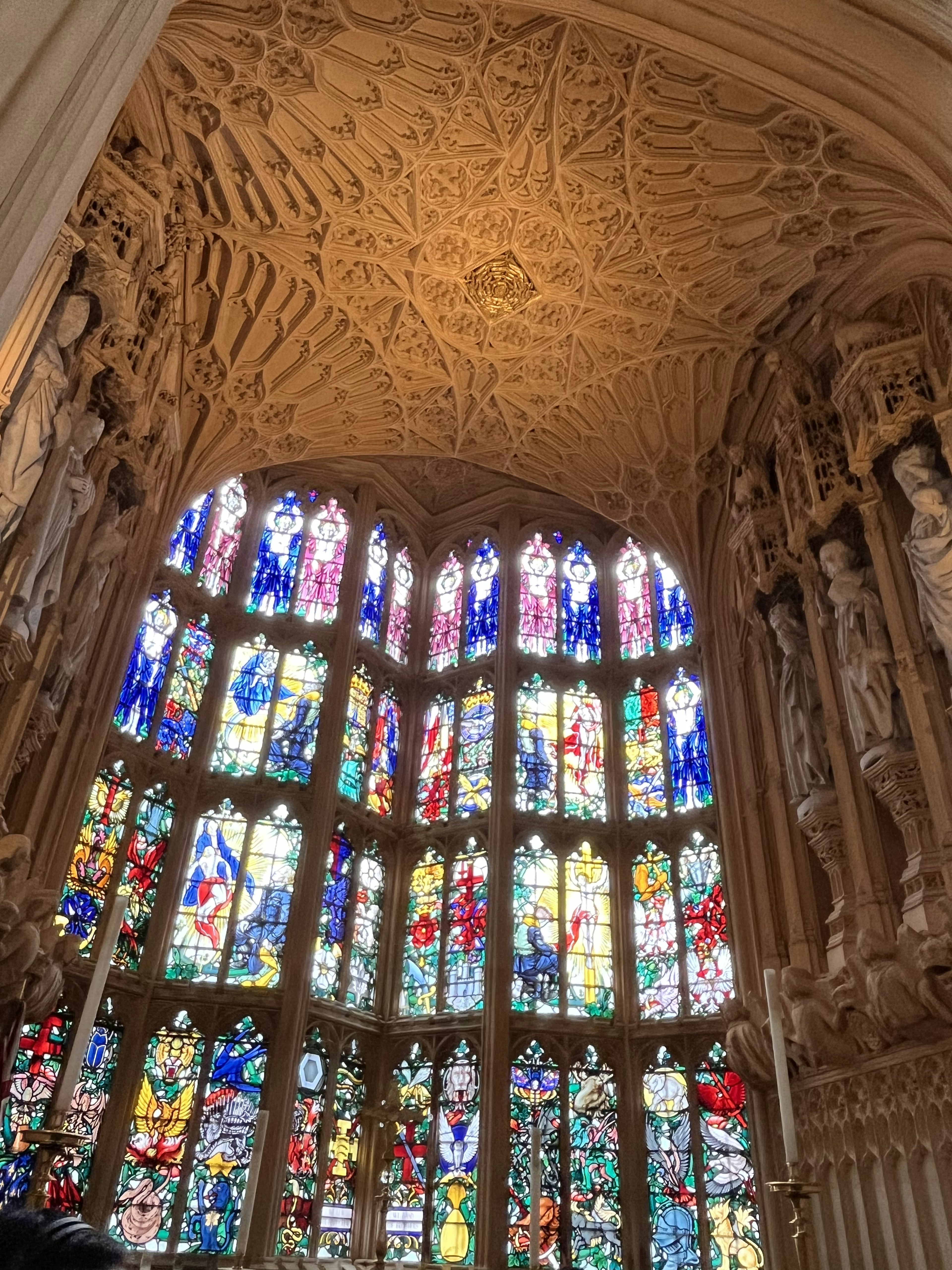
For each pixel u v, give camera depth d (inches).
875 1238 352.8
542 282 533.3
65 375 350.3
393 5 414.3
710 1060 545.6
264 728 649.0
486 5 412.5
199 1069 523.8
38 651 369.7
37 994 368.5
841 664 418.3
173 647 634.2
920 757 364.8
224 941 567.2
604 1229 518.6
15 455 313.6
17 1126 447.8
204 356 553.3
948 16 319.6
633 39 401.7
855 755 421.7
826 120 364.2
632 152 461.7
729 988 561.0
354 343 572.4
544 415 609.0
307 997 560.4
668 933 601.9
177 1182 491.2
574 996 592.7
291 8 414.3
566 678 720.3
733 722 551.2
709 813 623.5
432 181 488.7
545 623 748.6
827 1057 381.7
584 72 437.1
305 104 456.1
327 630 703.7
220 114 460.1
